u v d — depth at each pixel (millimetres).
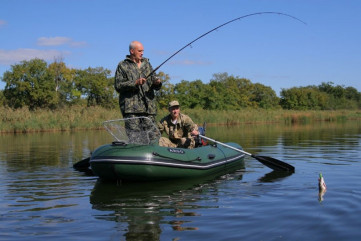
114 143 5297
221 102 47875
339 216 3354
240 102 58688
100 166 5137
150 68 5754
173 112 5996
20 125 22641
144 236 2963
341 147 9578
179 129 6152
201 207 3818
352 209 3561
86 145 11867
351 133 15617
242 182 5188
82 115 26953
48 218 3512
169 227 3176
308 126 24188
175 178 5395
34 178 5660
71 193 4609
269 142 11570
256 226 3139
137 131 5504
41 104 39719
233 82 63812
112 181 5406
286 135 14930
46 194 4551
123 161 5020
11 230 3154
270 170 6254
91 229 3162
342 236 2855
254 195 4316
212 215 3508
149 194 4504
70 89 43781
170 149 5391
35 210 3803
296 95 66562
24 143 12945
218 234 2965
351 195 4148
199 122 30281
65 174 6023
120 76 5492
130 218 3475
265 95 64438
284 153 8430
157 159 5145
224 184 5074
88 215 3598
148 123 5555
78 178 5664
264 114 35125
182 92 46125
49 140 14438
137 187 4957
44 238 2951
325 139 12414
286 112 38156
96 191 4719
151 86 5629
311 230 3006
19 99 38594
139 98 5523
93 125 25844
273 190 4566
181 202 4055
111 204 4020
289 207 3707
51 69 41812
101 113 27609
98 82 43281
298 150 9016
